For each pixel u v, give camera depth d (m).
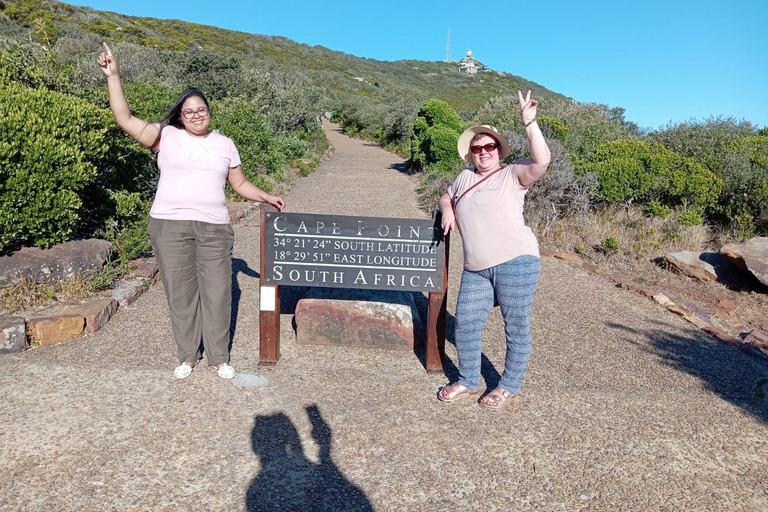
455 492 2.63
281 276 3.79
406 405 3.41
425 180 13.45
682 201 8.65
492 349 4.36
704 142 11.30
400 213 10.05
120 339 4.18
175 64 21.28
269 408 3.30
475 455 2.92
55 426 3.02
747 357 4.49
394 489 2.64
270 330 3.83
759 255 6.34
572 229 8.10
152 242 3.42
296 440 2.99
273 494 2.57
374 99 48.62
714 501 2.66
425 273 3.76
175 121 3.36
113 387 3.46
